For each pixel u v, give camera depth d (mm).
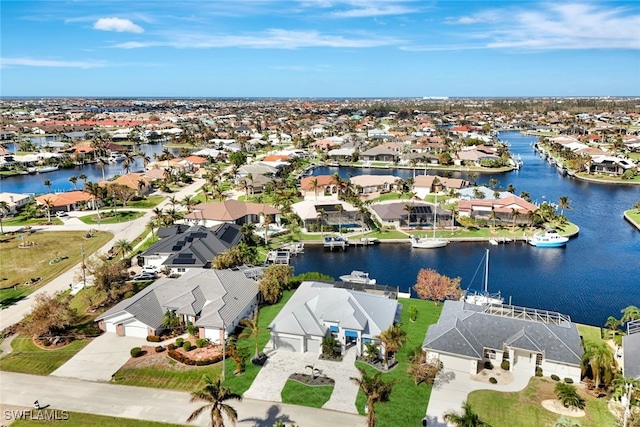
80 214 156000
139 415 56469
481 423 49812
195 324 73250
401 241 130250
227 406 49500
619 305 93625
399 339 65938
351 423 54969
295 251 121688
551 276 107875
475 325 70000
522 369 65875
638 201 178375
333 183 179250
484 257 119875
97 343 73500
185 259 103438
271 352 70188
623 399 56156
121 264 94000
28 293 93500
